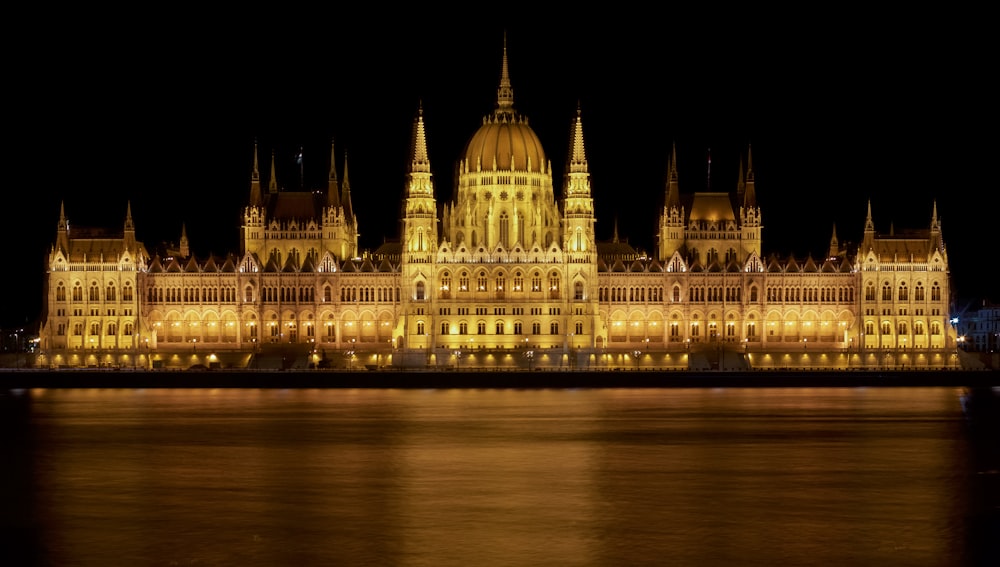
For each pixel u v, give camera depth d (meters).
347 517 119.00
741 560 103.62
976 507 124.06
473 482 138.00
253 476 142.25
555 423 194.50
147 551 106.56
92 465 151.00
